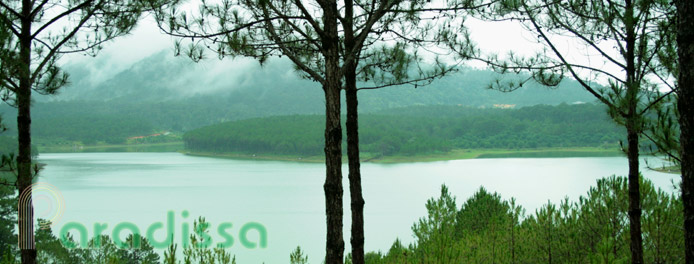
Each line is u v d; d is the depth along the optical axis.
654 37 6.81
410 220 52.97
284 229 48.69
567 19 7.34
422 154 175.38
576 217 10.02
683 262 7.98
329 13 7.02
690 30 4.77
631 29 6.74
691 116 4.79
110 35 7.62
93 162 164.12
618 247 8.43
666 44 6.49
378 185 89.75
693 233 4.79
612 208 8.76
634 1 6.66
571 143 195.75
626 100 6.26
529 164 136.75
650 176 51.91
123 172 121.81
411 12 7.35
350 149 8.72
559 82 7.14
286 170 127.00
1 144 58.75
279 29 8.03
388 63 8.20
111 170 128.12
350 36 8.22
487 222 12.73
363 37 7.34
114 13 7.47
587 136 194.88
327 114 7.02
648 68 6.71
